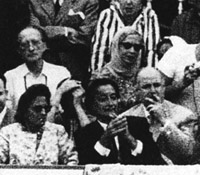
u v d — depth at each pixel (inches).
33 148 432.8
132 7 486.3
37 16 481.4
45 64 474.9
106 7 489.7
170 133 463.8
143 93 472.4
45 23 482.6
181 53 483.8
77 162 444.5
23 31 474.9
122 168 250.2
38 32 476.7
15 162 426.6
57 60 478.0
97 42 481.7
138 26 486.3
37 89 449.7
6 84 466.3
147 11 490.6
